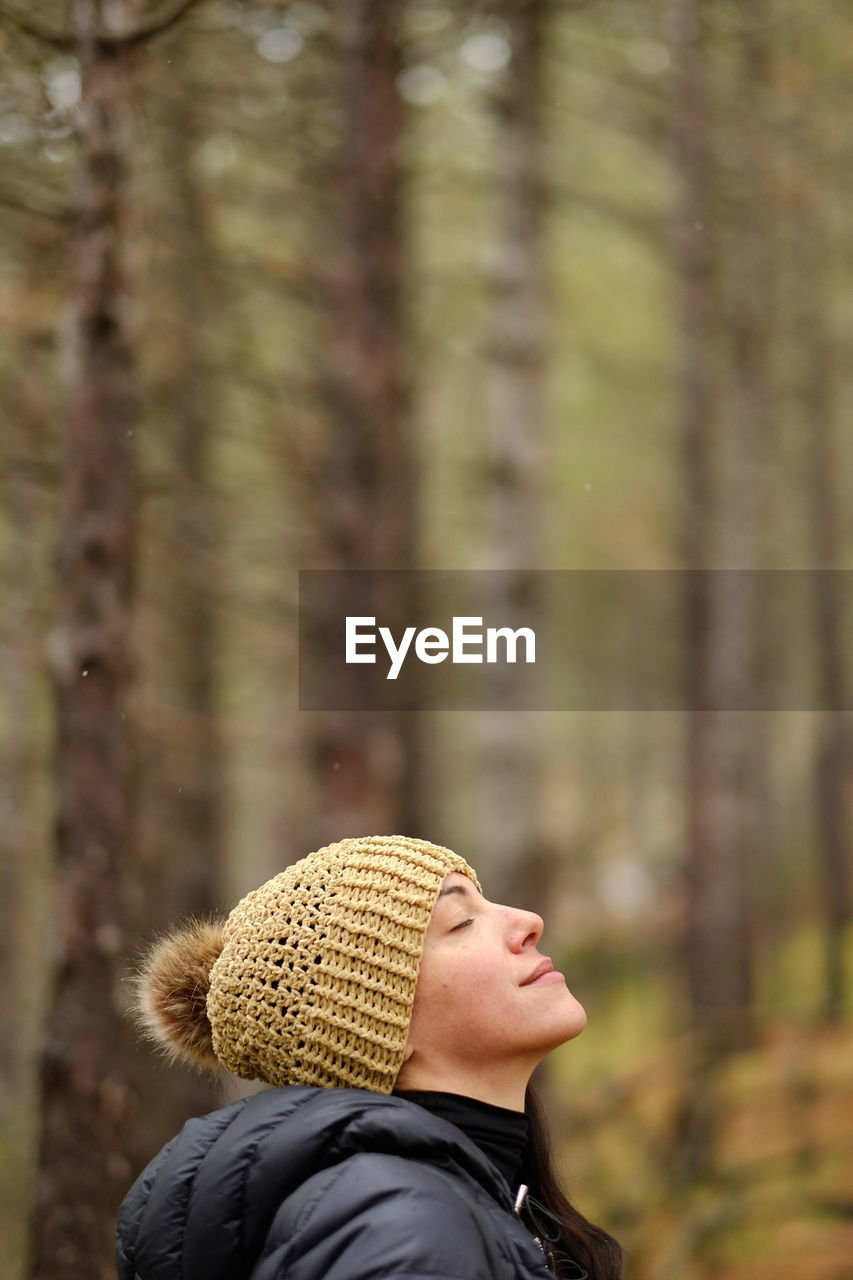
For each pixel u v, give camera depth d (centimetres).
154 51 402
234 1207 134
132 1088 325
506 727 731
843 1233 582
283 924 154
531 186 757
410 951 150
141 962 180
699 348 922
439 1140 134
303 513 649
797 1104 727
